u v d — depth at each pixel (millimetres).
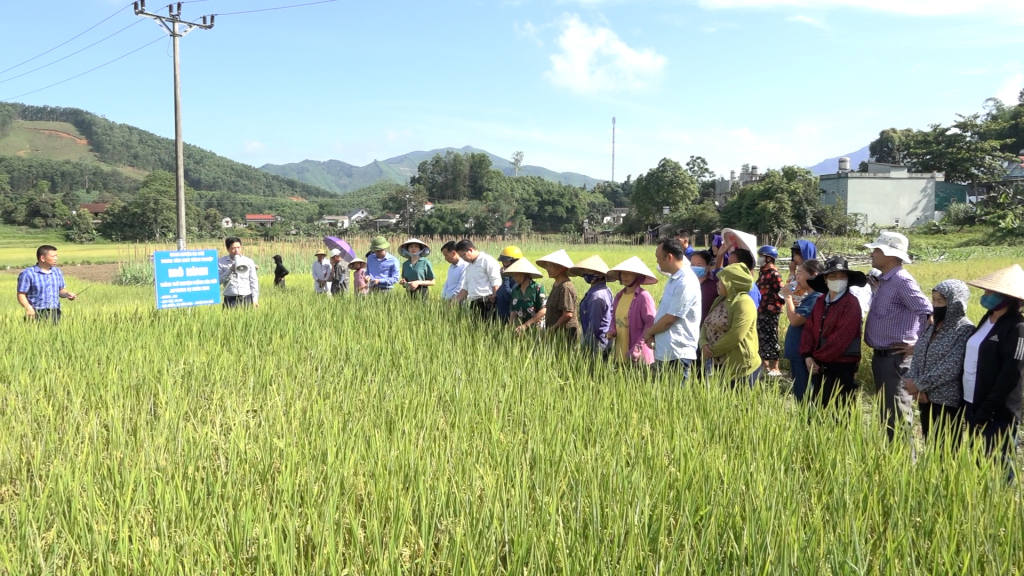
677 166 81500
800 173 62312
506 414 5371
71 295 10516
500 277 10281
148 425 5035
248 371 6629
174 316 9742
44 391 6004
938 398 5508
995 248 41688
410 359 7102
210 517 3551
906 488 3953
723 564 3311
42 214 96938
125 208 86125
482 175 126000
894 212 63312
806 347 6648
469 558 3043
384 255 13156
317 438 4531
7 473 4328
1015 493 4000
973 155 69125
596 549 3242
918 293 6082
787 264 30984
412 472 3986
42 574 3105
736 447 4738
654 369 6918
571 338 8281
